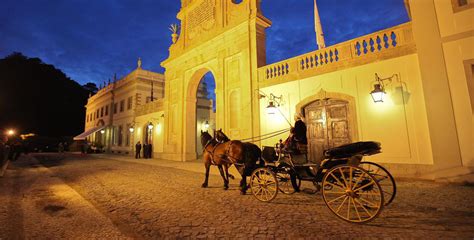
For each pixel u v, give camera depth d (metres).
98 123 36.66
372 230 3.84
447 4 7.60
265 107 12.30
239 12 14.52
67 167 14.29
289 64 11.54
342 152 4.61
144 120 24.34
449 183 6.92
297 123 6.08
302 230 3.95
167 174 10.91
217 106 15.25
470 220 4.09
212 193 6.87
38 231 4.14
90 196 6.72
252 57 13.38
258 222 4.39
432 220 4.15
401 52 8.35
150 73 28.73
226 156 7.08
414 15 8.11
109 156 24.86
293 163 5.83
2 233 4.05
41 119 46.78
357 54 9.43
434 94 7.47
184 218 4.73
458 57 7.26
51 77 50.44
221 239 3.71
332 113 9.99
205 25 17.17
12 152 19.30
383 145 8.42
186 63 18.67
